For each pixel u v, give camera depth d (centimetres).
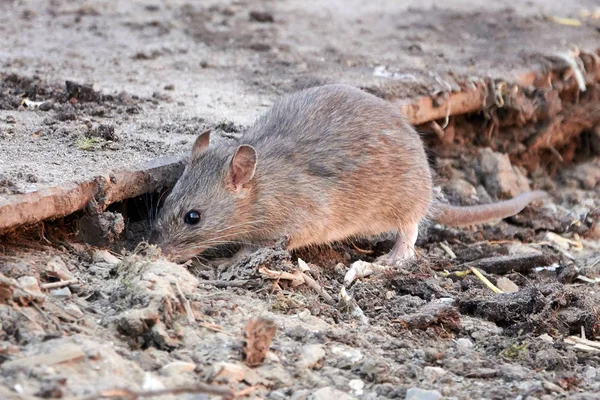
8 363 656
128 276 831
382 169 1096
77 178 919
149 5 1928
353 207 1084
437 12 2000
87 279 840
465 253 1187
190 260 1001
